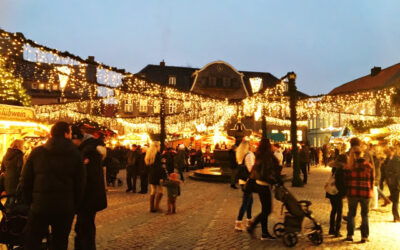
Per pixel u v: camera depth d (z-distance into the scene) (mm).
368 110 33969
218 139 32156
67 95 41188
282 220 8102
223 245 6047
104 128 17094
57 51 8656
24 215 4723
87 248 4801
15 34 7660
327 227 7484
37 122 14094
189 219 8211
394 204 8195
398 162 8172
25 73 40562
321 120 56156
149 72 52688
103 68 10242
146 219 8211
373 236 6793
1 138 13516
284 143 40000
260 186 6535
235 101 20406
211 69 51031
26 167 3977
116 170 15602
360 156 6363
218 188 14656
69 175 3971
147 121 38625
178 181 8969
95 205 4852
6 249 5199
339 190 6648
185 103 24688
